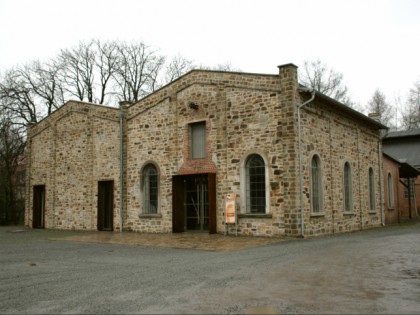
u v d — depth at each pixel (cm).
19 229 2233
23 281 771
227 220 1568
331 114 1777
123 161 1938
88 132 2097
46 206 2264
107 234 1781
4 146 2839
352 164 1973
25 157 2955
